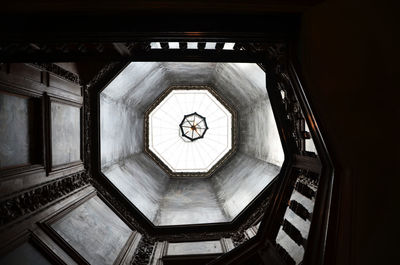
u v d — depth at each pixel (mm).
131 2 3205
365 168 2934
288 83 4523
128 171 9805
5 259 3797
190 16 3596
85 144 7328
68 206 5754
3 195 4188
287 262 4152
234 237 7629
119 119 9578
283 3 3365
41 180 5285
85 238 5566
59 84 6027
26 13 3410
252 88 9820
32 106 5250
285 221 4863
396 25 2738
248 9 3326
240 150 12539
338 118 3191
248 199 8406
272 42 3811
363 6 3025
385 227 2688
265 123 9414
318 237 3260
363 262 2768
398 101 2652
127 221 7598
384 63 2809
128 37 3705
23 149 4902
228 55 4832
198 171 13055
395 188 2646
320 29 3340
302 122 4703
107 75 7480
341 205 3066
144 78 9930
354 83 3062
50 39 3684
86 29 3582
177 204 9844
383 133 2783
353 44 3076
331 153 3299
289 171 5473
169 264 6785
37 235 4516
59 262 4520
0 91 4258
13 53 4199
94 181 7578
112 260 5711
